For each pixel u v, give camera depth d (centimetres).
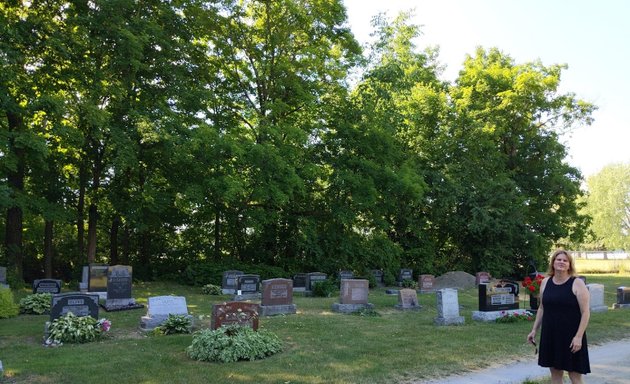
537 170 3856
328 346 1048
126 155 2038
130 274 1664
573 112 3934
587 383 802
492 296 1489
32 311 1487
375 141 2720
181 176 2362
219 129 2527
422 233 3328
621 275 4419
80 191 2369
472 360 943
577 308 600
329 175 2652
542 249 3544
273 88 2616
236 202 2536
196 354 917
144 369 838
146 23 2197
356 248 2900
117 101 2141
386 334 1199
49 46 1894
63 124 1953
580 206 4097
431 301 2002
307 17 2572
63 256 2656
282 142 2406
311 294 2222
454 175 3372
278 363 889
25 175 2258
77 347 1027
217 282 2378
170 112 2216
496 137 3647
